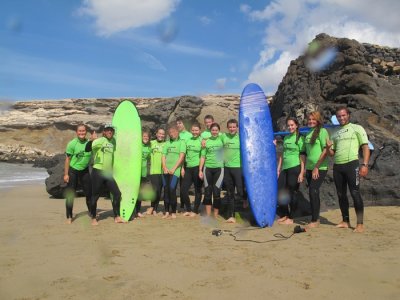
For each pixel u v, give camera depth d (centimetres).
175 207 638
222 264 372
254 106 631
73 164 587
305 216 626
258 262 376
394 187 669
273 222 571
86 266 369
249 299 289
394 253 398
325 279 328
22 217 652
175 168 635
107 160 590
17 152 4675
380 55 1470
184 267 364
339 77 1164
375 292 299
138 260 387
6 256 403
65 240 475
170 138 656
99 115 6228
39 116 5947
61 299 292
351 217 595
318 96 1195
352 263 368
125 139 670
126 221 602
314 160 546
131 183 648
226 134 620
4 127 5403
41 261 385
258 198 572
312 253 404
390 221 558
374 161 718
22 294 302
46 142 5438
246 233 509
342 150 515
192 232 520
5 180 1881
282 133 650
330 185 680
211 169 627
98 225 573
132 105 691
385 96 1074
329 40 1225
